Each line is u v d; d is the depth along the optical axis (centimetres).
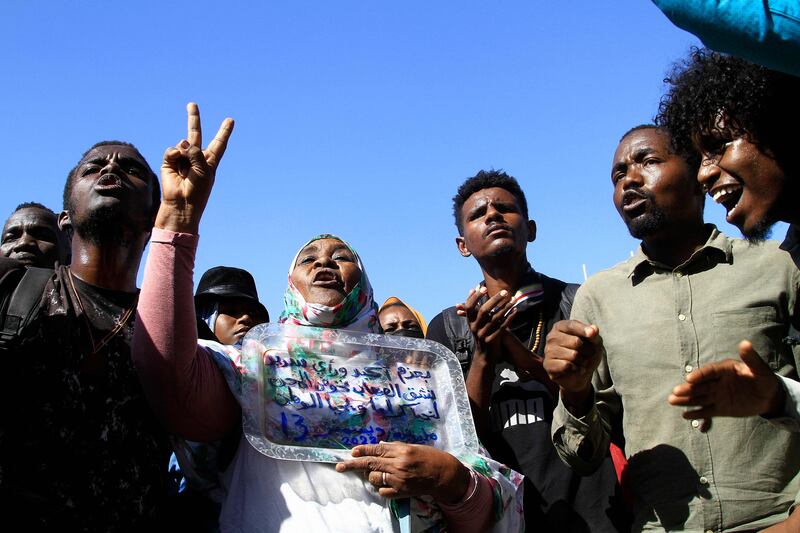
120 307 388
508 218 554
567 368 389
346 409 406
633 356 421
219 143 383
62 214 476
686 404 297
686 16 271
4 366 343
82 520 335
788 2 256
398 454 374
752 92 307
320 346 424
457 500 380
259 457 386
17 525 323
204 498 408
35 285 370
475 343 466
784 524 327
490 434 473
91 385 358
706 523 383
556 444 429
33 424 340
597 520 447
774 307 406
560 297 529
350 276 453
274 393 400
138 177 407
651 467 404
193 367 368
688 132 355
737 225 318
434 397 430
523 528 413
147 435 370
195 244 366
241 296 592
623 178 455
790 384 309
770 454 386
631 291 442
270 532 364
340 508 375
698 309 414
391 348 437
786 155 304
